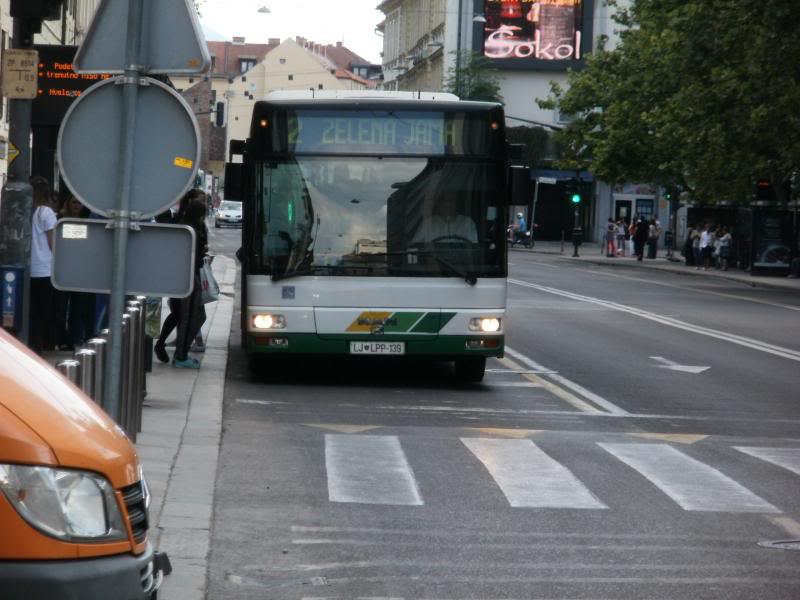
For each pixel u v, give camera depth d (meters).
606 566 9.59
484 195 19.34
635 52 77.25
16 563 5.17
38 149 22.72
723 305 42.22
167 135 8.38
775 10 49.06
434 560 9.65
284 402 17.78
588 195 107.44
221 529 10.41
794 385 21.80
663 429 16.56
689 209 74.25
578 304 39.94
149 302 17.06
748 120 53.34
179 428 14.66
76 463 5.38
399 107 19.27
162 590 8.44
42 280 19.09
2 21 41.94
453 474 12.98
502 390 19.94
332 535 10.34
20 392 5.57
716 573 9.47
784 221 63.12
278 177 19.19
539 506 11.61
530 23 104.75
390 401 18.27
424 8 124.75
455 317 19.34
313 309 19.20
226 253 66.69
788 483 13.06
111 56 8.35
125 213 8.37
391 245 19.27
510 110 106.00
